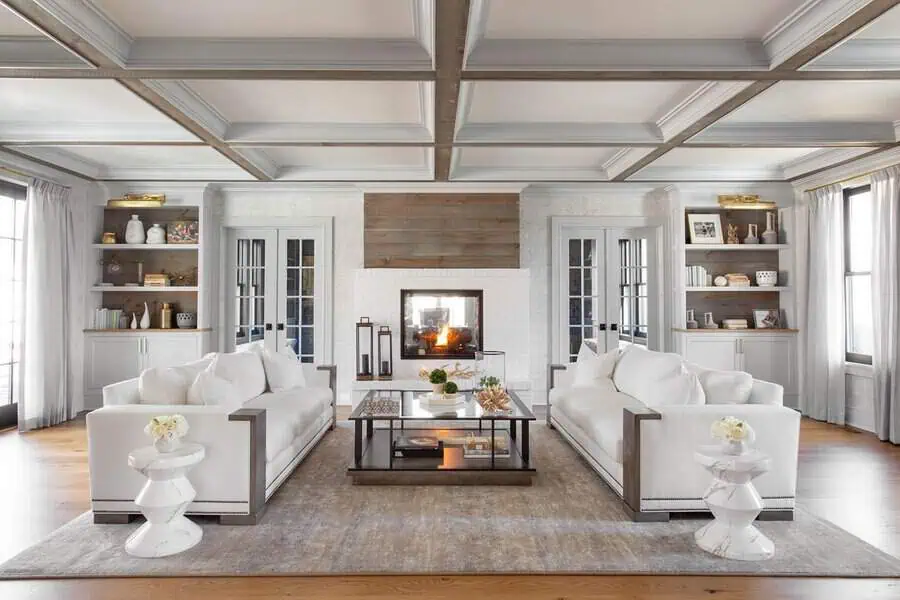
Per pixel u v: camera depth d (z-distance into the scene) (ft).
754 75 10.73
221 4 9.05
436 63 10.09
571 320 23.61
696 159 19.52
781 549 9.68
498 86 12.66
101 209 22.61
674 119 14.44
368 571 8.85
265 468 11.36
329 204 22.89
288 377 16.71
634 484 10.88
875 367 17.80
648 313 23.59
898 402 16.83
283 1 8.95
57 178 19.98
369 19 9.54
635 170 19.08
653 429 10.87
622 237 23.70
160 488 9.64
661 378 12.45
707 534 9.80
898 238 17.02
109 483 10.72
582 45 10.34
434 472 12.96
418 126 15.58
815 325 20.86
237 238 23.32
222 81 12.28
